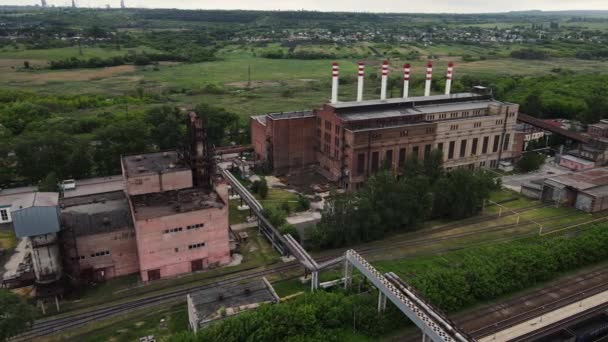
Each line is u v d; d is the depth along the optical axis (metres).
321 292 66.12
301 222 97.31
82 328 64.38
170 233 74.44
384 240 90.94
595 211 105.88
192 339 54.38
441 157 111.56
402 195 92.38
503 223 99.31
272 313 58.75
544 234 94.31
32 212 62.81
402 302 56.50
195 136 83.31
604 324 63.38
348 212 87.69
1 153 109.06
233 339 55.06
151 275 75.62
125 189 85.62
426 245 89.31
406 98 131.62
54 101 187.75
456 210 99.88
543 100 196.38
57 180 105.56
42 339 62.12
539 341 60.69
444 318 54.16
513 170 133.38
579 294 73.38
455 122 122.00
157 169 84.31
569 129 161.75
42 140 110.94
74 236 70.00
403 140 116.38
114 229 74.44
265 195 110.12
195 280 76.12
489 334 63.69
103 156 118.12
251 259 82.88
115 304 69.62
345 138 113.00
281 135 124.69
